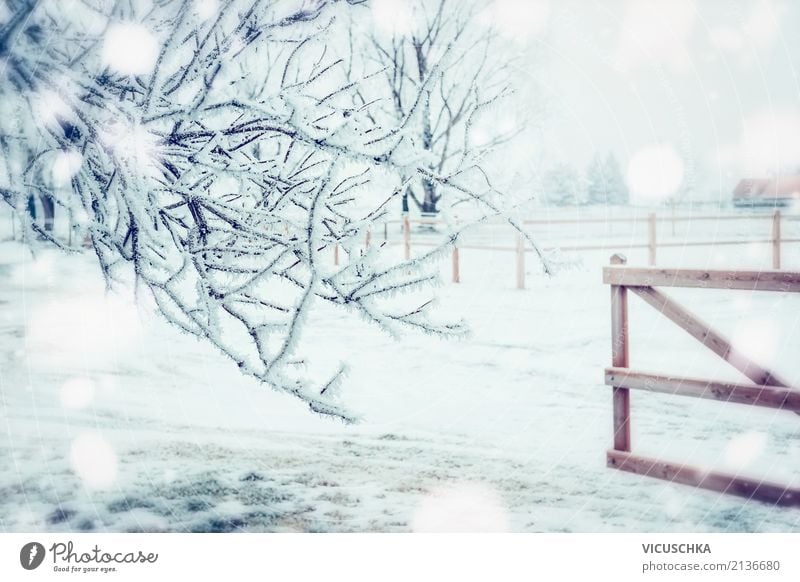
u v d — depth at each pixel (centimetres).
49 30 229
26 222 262
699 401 470
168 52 215
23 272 1067
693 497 322
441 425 442
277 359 247
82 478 354
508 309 875
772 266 1131
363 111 266
